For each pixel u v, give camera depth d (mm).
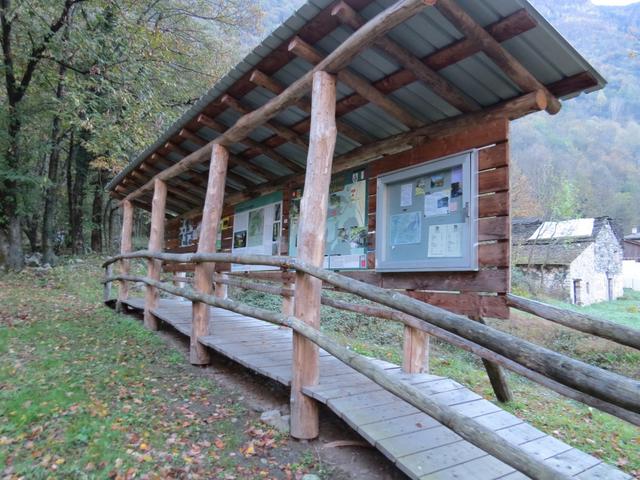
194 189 6582
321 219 2854
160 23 13016
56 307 7234
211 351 4656
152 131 12086
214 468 2424
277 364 3348
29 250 14273
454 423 1727
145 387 3588
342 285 2416
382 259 3529
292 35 2836
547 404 4504
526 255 19047
